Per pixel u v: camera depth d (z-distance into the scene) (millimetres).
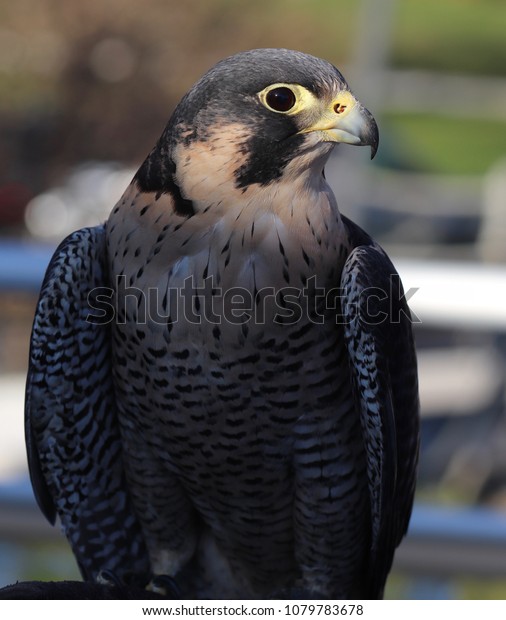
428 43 65312
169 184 4969
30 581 4805
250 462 5531
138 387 5391
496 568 5805
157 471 5797
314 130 4941
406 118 50625
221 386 5215
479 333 13250
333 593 6145
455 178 31969
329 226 5137
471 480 12305
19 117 22078
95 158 22438
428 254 20406
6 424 12352
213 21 23969
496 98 55094
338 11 46375
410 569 5922
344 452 5555
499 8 78312
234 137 4875
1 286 5773
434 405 12859
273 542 5992
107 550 6043
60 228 21188
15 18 22594
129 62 22562
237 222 4957
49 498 5918
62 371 5520
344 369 5363
